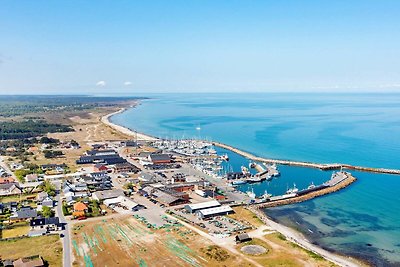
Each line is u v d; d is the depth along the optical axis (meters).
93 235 118.00
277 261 100.88
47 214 133.25
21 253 104.56
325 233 123.69
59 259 101.00
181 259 101.75
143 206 147.12
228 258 102.44
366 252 109.88
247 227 125.12
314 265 99.00
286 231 125.00
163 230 122.38
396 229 127.12
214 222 129.88
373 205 152.25
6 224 126.44
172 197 151.12
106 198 155.00
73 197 155.88
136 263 99.25
